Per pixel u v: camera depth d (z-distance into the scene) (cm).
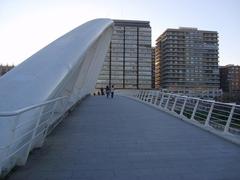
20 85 701
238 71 9956
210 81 10262
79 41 1064
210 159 708
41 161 673
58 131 1058
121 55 8450
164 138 955
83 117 1441
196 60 10219
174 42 10012
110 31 2459
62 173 591
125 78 8412
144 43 8688
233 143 886
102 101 2673
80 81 1808
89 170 613
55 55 903
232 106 1022
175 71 9962
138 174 589
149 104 2250
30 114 617
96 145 845
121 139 932
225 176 580
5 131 528
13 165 600
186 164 663
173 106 1623
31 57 891
